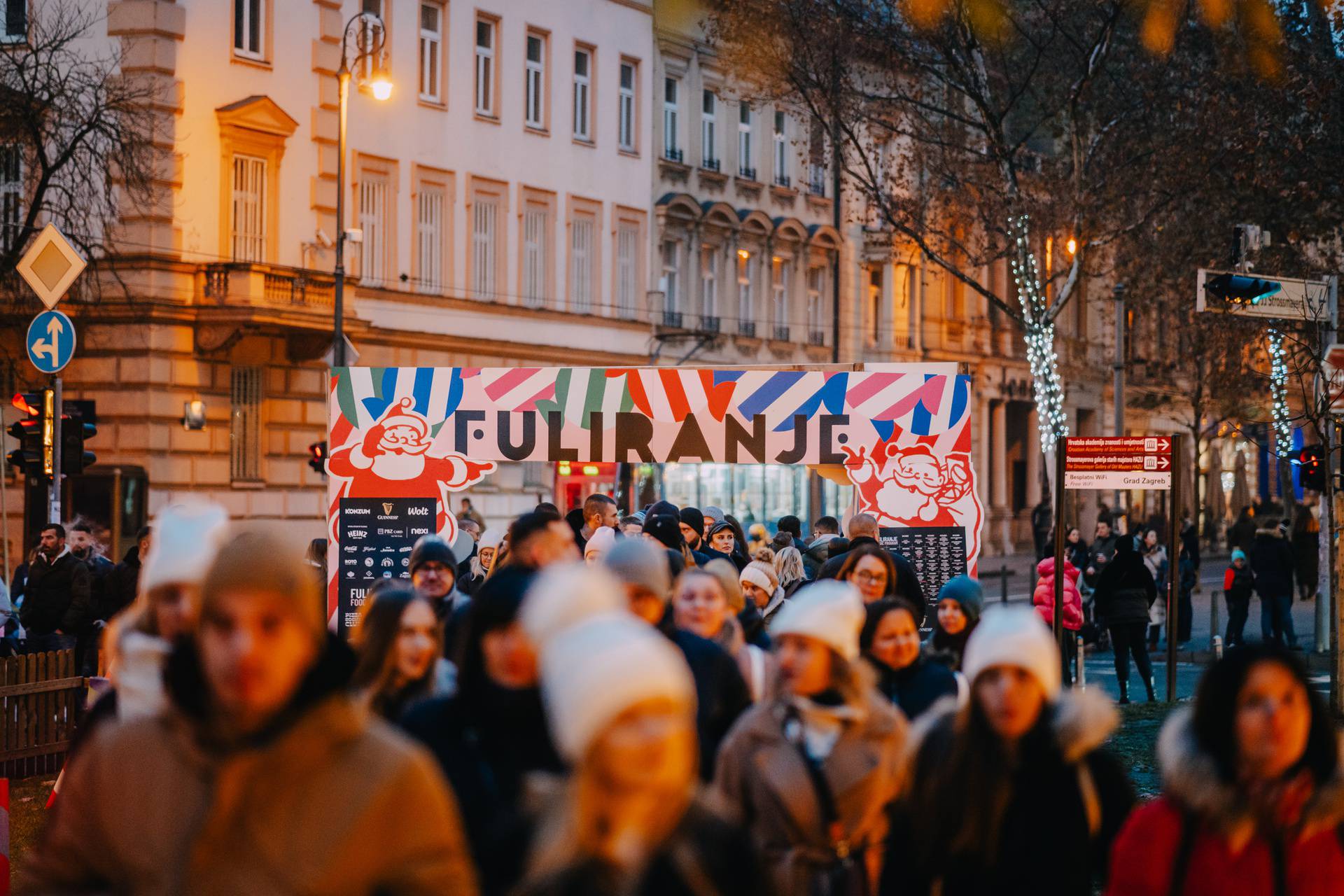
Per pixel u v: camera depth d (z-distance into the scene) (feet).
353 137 118.73
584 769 11.85
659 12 147.74
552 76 136.15
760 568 35.45
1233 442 219.00
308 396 115.14
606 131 141.79
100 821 12.51
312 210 115.55
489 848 14.07
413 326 122.52
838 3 107.86
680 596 23.30
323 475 116.37
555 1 136.15
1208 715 15.52
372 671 19.34
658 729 11.73
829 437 52.13
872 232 172.86
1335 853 15.30
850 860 17.63
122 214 105.19
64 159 98.99
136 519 104.22
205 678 12.42
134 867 12.25
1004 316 193.36
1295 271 107.04
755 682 24.21
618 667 11.75
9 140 103.55
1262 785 15.40
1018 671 16.67
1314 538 114.11
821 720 17.89
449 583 28.02
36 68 101.50
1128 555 59.36
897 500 52.13
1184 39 103.45
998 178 113.39
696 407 52.39
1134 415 211.82
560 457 52.90
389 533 53.16
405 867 12.09
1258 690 15.31
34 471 56.65
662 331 146.61
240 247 110.73
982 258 116.16
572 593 12.98
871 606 22.44
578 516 51.93
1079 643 61.93
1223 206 111.86
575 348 137.80
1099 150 112.27
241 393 110.93
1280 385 120.37
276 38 112.98
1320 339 57.26
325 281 112.37
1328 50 98.02
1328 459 54.60
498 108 131.13
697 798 12.82
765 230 159.74
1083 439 54.49
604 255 141.69
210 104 108.58
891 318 175.42
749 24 110.32
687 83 152.05
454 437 53.11
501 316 130.41
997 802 16.62
